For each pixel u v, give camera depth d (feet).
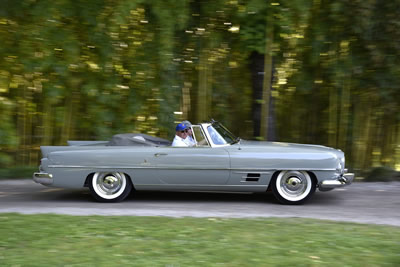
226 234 37.32
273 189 52.13
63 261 30.63
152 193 59.41
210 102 77.56
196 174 52.06
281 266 29.89
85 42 71.36
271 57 74.59
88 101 73.46
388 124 75.36
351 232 38.50
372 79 73.67
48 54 70.28
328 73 75.25
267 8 71.97
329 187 50.96
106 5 69.87
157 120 74.79
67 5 69.10
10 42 70.38
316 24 73.82
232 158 51.57
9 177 69.92
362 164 75.87
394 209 50.03
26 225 39.83
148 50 72.84
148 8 71.92
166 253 32.35
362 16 70.49
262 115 75.46
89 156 52.44
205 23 75.00
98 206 51.29
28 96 72.79
